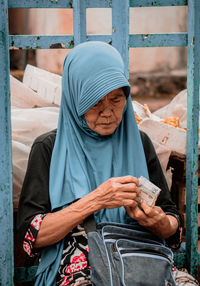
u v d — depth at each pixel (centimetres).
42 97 201
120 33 179
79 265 137
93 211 133
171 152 200
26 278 179
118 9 177
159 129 200
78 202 134
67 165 148
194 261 193
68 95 146
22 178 187
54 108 200
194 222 190
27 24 595
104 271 125
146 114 218
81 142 149
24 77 209
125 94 143
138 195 135
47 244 138
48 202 146
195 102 186
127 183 133
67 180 146
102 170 150
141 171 153
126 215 151
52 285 139
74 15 173
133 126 154
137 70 701
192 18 181
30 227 137
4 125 160
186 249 195
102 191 132
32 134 192
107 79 134
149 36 184
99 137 151
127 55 181
